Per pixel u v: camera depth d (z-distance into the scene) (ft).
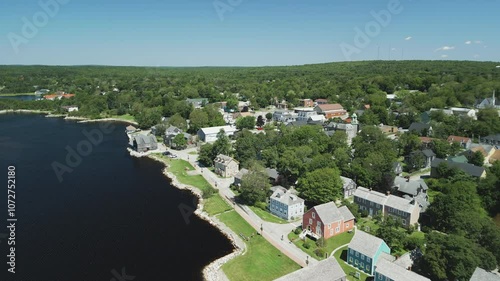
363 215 345.10
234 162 472.85
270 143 510.99
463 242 234.99
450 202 304.50
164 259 279.28
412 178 431.02
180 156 570.05
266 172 409.49
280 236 308.40
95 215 354.54
